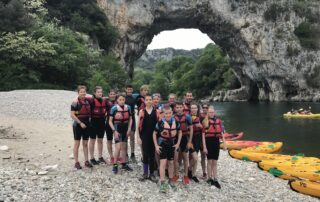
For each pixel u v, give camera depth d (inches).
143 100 409.4
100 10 1971.0
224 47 2674.7
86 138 367.9
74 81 1347.2
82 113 362.9
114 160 357.1
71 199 279.3
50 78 1316.4
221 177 421.7
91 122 381.7
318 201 379.2
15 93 975.6
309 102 2365.9
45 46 1227.9
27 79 1219.2
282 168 485.4
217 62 3718.0
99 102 379.6
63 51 1323.8
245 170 484.1
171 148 333.1
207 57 3816.4
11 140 472.7
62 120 695.7
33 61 1234.6
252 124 1128.2
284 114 1386.6
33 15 1407.5
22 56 1193.4
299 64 2541.8
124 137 366.3
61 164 378.0
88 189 304.2
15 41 1165.7
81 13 1847.9
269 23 2522.1
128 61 2251.5
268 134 913.5
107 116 386.0
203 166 391.2
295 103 2268.7
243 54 2603.3
